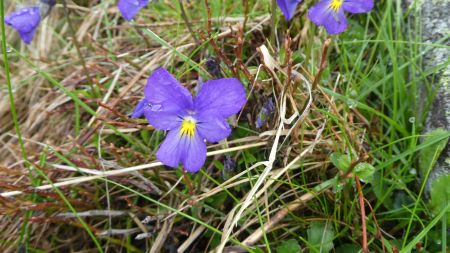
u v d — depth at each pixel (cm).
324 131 14
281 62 14
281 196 13
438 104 14
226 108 11
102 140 14
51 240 15
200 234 14
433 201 12
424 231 11
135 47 19
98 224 14
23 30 15
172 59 16
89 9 21
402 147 14
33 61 20
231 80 11
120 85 18
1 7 12
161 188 14
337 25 13
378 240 12
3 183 13
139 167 13
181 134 11
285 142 13
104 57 18
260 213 13
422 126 14
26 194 14
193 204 13
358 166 12
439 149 12
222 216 13
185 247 13
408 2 17
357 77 16
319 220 13
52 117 18
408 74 16
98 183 15
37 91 19
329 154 13
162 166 15
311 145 13
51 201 14
